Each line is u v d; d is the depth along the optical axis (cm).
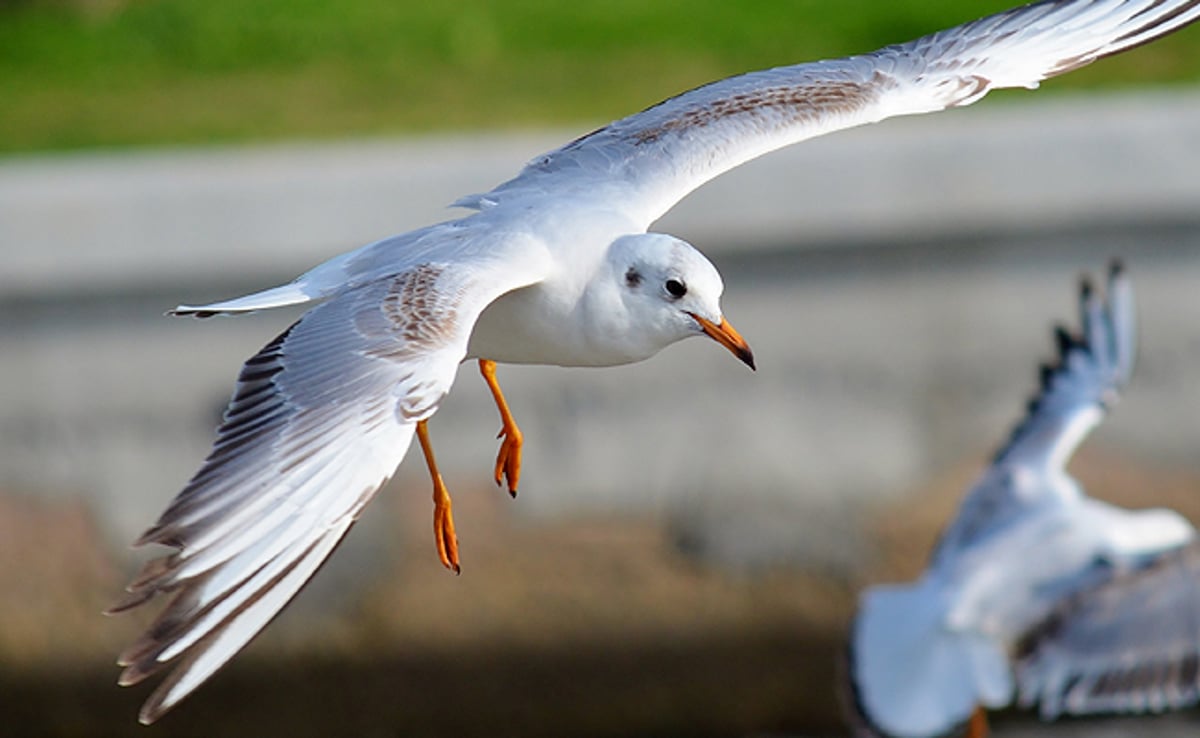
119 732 1373
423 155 1416
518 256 640
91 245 1397
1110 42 766
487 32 1752
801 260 1457
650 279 662
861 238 1454
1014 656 1048
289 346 577
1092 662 1030
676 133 731
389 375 559
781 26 1723
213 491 535
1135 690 1027
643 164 716
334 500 536
